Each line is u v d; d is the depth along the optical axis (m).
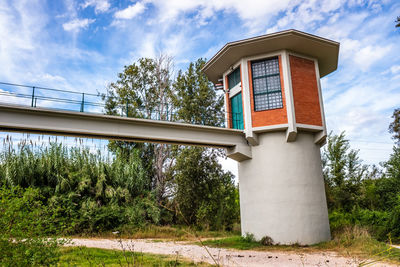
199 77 32.28
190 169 28.91
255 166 17.98
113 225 23.59
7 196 6.05
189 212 28.92
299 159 17.36
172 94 34.88
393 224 18.00
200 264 10.35
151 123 16.31
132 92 35.50
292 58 18.22
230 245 16.28
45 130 14.28
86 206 23.22
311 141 18.14
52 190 23.61
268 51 18.38
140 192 28.84
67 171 25.20
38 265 5.89
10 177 22.59
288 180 17.00
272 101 17.86
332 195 29.09
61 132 14.72
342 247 14.59
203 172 29.44
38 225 6.09
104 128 15.37
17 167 23.33
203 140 17.58
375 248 13.73
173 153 32.59
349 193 28.91
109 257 11.20
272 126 17.39
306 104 17.88
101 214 23.16
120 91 35.41
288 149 17.39
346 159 29.92
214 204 28.84
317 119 18.03
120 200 26.59
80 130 14.80
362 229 17.45
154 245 16.80
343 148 30.20
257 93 18.31
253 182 17.89
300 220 16.50
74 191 24.45
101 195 25.59
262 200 17.25
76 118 14.84
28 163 23.81
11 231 5.62
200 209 27.44
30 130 14.20
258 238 17.00
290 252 13.92
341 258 12.05
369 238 15.93
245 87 18.44
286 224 16.45
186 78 32.31
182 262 10.52
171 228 24.77
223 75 21.38
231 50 18.12
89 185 25.19
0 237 5.54
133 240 19.70
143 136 16.17
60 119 14.49
